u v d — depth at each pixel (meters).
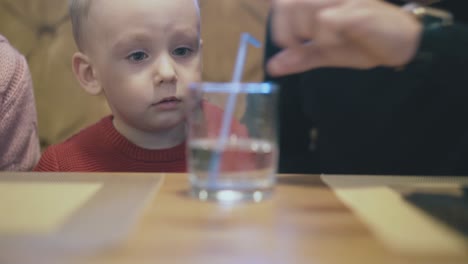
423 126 1.03
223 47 1.39
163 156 0.99
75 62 1.02
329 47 0.60
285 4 0.57
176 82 0.93
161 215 0.41
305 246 0.33
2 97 0.95
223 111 0.47
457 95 0.75
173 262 0.30
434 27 0.69
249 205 0.45
